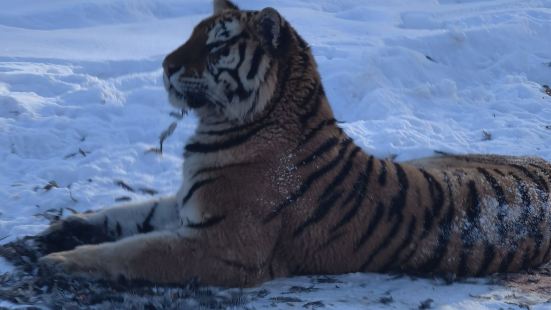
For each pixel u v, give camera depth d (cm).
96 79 2191
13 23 3048
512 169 1377
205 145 1216
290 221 1192
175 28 3081
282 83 1212
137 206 1316
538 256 1321
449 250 1243
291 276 1232
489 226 1267
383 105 2192
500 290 1215
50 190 1523
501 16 3219
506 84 2533
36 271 1162
